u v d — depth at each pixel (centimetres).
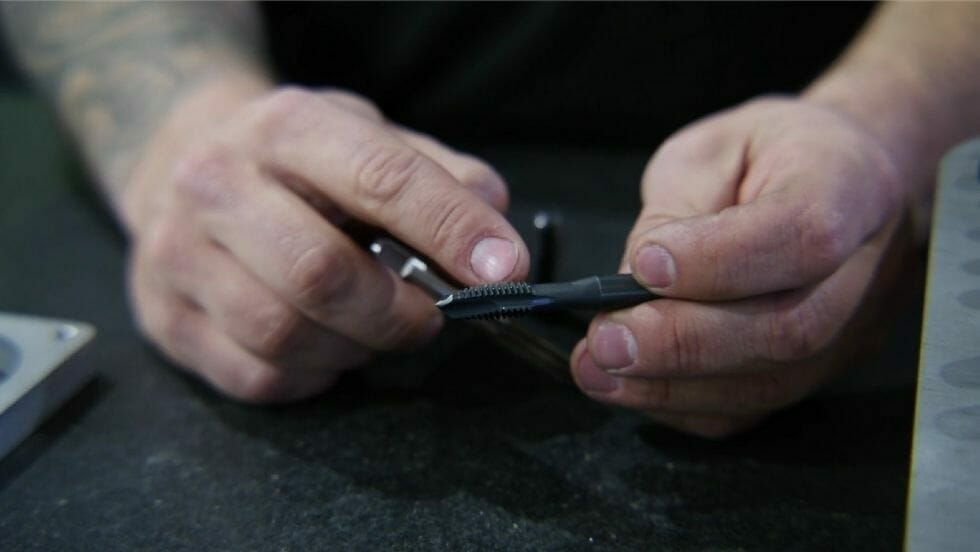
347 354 46
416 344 46
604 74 77
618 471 43
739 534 40
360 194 43
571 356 44
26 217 65
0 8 69
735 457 44
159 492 42
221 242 46
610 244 56
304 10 78
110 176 56
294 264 43
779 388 43
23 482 43
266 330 45
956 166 46
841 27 73
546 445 44
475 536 40
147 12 65
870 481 42
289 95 46
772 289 41
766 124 46
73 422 46
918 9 58
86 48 63
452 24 77
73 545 40
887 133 51
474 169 46
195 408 47
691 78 76
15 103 98
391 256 44
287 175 45
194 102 56
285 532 40
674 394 43
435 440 45
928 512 34
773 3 73
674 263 40
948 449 35
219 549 40
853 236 42
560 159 75
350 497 42
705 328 41
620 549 40
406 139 48
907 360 48
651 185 47
